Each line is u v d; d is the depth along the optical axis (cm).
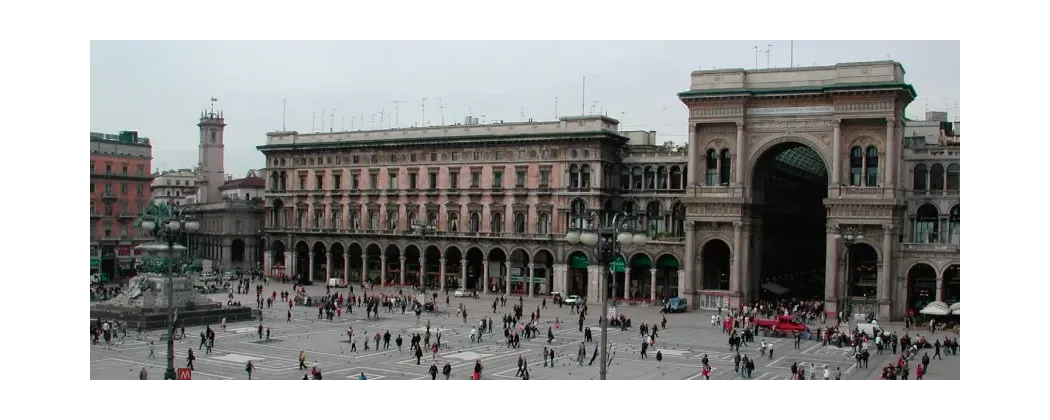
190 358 6694
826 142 11275
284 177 16175
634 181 13475
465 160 14112
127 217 16062
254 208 18475
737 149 11675
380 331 9319
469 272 14462
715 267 12469
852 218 11038
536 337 9044
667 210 13025
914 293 11150
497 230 13875
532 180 13525
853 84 10912
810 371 6838
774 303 12294
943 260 10725
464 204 14112
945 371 7100
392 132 14875
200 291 12544
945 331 9906
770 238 13750
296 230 15900
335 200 15450
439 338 8219
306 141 15888
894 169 10875
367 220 15100
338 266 15900
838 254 11144
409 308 11769
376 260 15462
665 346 8481
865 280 11538
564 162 13238
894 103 10812
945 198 11344
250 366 6297
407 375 6700
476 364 6291
